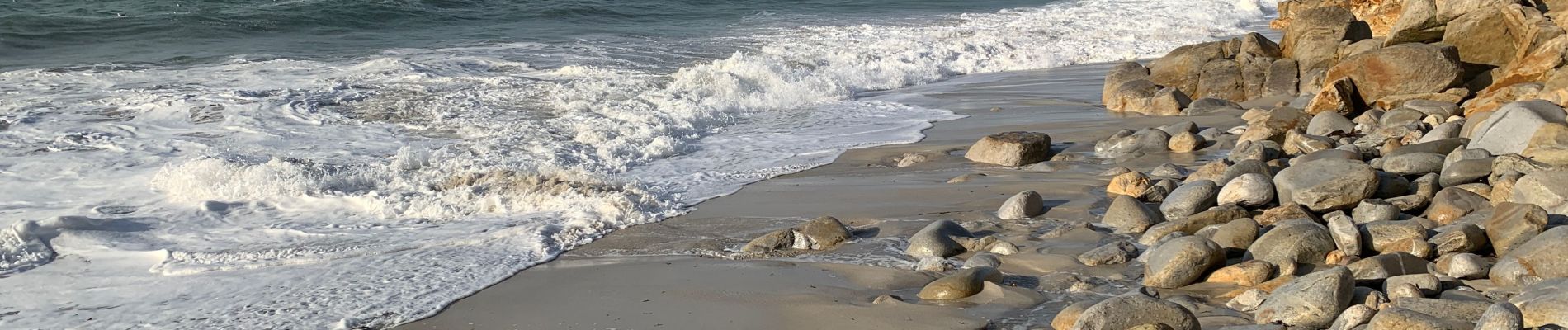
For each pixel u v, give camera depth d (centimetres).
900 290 514
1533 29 1047
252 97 1186
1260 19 2550
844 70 1525
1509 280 450
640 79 1358
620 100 1216
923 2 2827
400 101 1185
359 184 790
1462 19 1112
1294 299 417
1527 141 693
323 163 892
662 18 2330
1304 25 1273
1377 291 426
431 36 1928
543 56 1627
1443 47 1046
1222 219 588
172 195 763
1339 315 409
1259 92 1212
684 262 581
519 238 634
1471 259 471
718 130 1089
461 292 533
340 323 489
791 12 2497
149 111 1107
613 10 2395
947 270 544
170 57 1585
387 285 548
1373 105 1050
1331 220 529
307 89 1246
